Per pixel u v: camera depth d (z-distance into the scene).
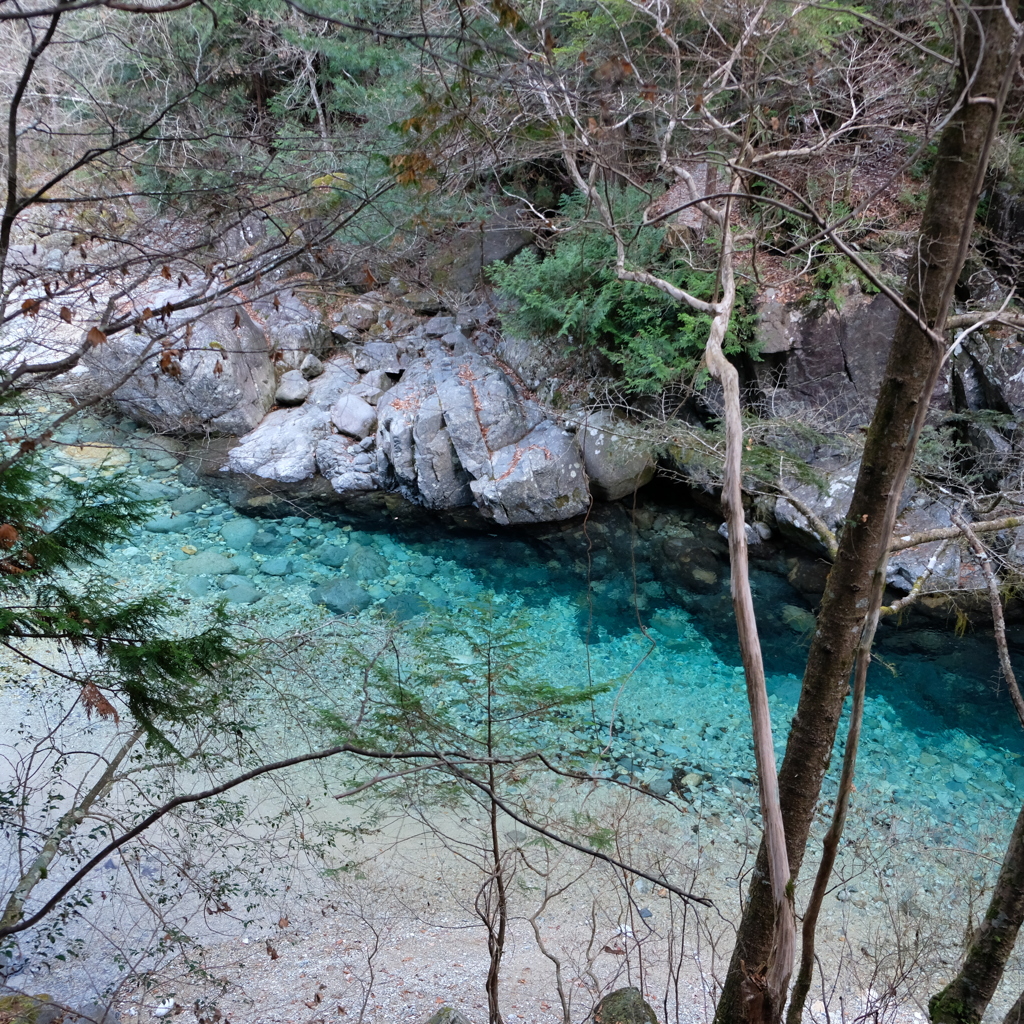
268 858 5.93
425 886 5.99
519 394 11.44
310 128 8.77
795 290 9.33
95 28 6.18
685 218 9.11
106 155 5.90
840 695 3.25
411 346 12.41
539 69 3.16
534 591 9.60
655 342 9.49
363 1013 4.72
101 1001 4.64
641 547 10.36
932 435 6.31
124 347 9.19
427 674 4.98
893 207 8.55
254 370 11.84
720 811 6.90
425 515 11.05
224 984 4.83
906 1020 4.89
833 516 9.26
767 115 5.53
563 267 9.45
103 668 4.14
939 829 6.79
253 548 10.01
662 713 7.98
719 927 5.78
